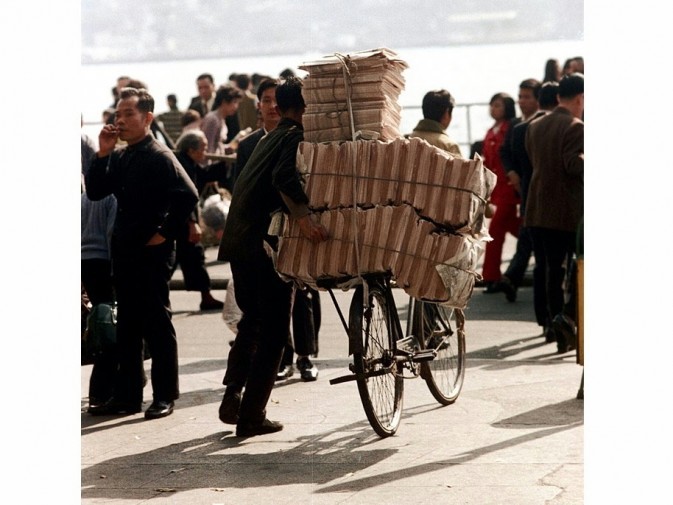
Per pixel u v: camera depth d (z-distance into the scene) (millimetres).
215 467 7387
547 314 12070
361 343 7605
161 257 8812
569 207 11289
